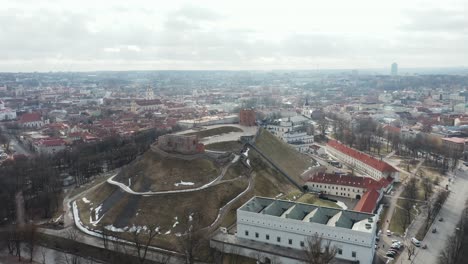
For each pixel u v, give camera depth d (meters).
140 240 166.50
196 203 184.62
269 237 156.62
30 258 159.75
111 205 194.62
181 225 172.38
